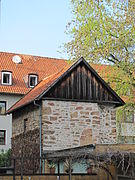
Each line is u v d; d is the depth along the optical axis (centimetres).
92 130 2247
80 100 2236
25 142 2347
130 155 1402
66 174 1814
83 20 2227
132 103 2238
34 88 2617
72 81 2242
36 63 4109
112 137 2294
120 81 2206
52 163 2038
